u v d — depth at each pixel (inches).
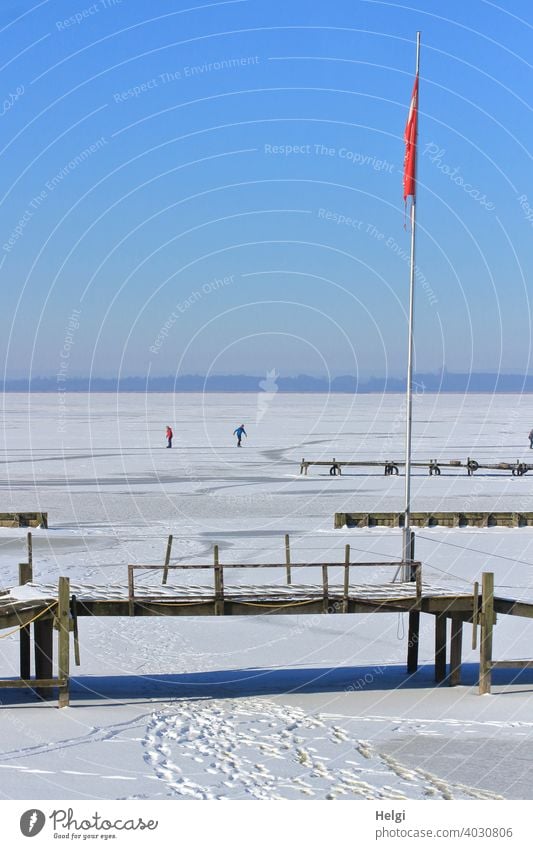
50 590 804.6
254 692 780.0
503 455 3036.4
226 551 1387.8
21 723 698.8
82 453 3139.8
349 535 1552.7
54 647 918.4
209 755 637.9
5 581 1157.7
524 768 618.2
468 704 750.5
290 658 886.4
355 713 726.5
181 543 1465.3
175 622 1021.8
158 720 708.0
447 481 2346.2
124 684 800.3
